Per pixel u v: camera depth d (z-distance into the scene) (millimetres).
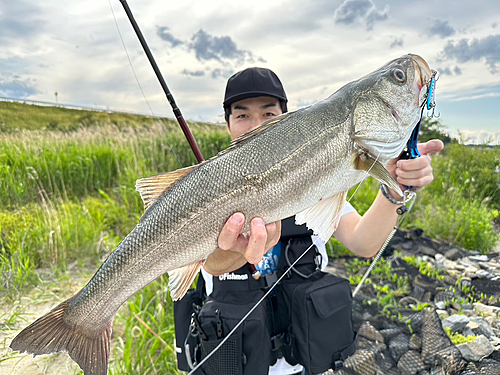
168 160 3584
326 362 829
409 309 1600
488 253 2443
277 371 891
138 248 675
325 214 728
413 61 745
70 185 3041
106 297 688
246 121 951
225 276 863
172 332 1316
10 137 3643
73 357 694
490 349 1300
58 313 706
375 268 2002
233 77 961
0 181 2635
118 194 2969
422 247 2307
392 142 724
